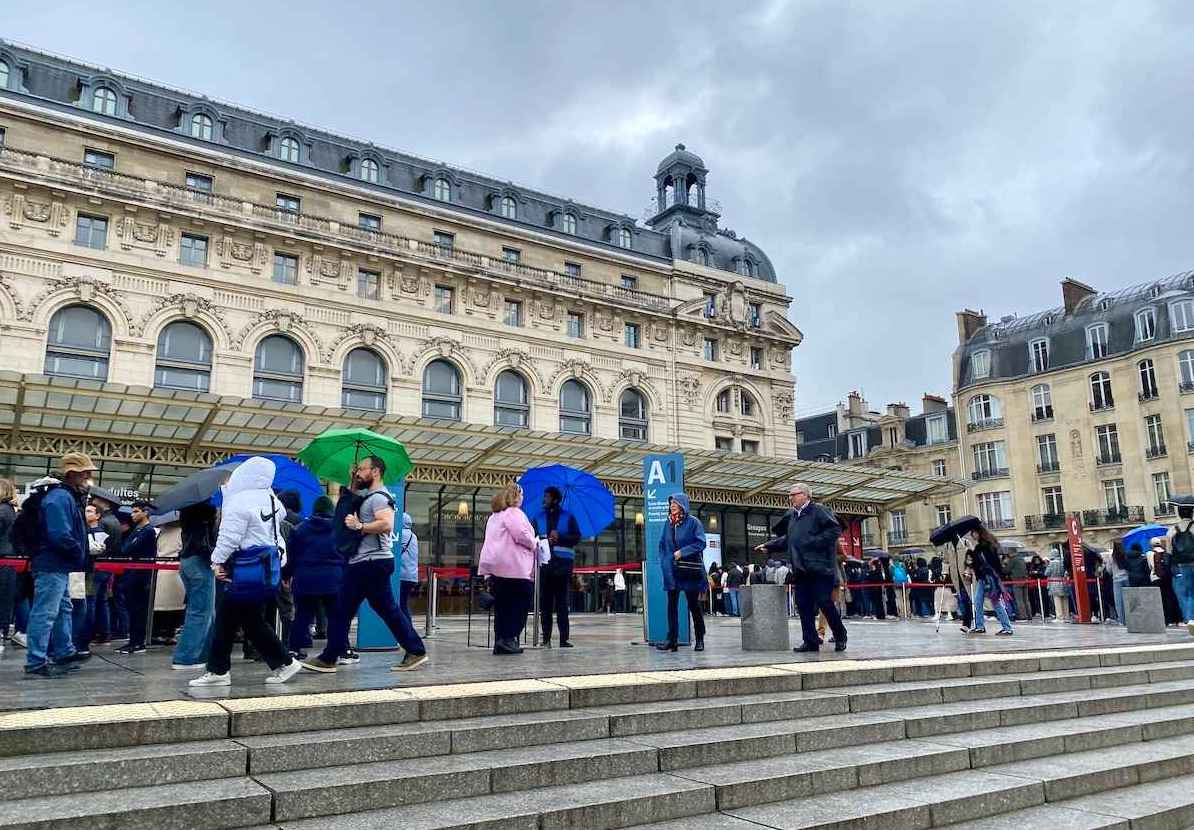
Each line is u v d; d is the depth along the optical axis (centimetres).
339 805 449
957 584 2050
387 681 674
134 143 2933
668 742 579
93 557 960
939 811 528
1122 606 1755
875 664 827
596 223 4209
